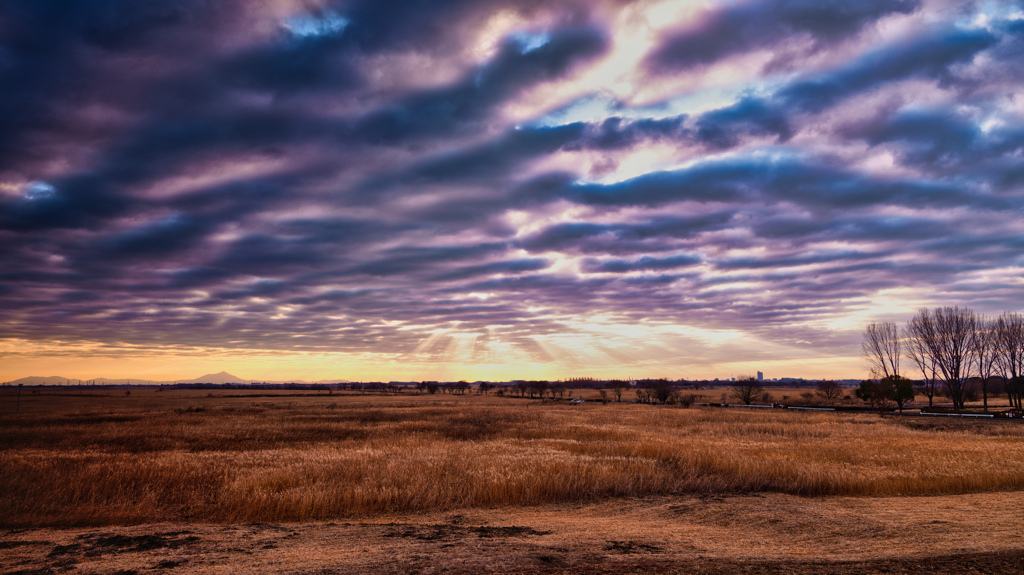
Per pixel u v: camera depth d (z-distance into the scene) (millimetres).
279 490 15016
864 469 18125
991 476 16031
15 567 8250
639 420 50438
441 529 11094
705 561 8156
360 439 35281
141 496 14234
